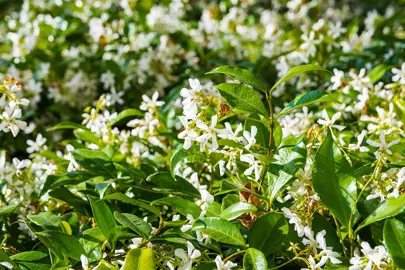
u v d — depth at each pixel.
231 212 0.91
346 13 2.96
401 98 1.23
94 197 1.04
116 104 1.88
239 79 0.95
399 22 2.41
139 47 2.09
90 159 1.12
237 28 2.28
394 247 0.84
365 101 1.24
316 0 2.89
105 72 1.95
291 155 0.95
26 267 0.94
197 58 1.97
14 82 1.03
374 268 0.84
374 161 0.98
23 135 1.86
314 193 0.93
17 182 1.09
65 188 1.07
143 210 1.08
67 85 1.93
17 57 2.15
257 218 0.91
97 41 2.15
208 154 1.02
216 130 0.93
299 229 0.90
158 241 0.93
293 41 1.93
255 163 0.94
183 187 1.02
